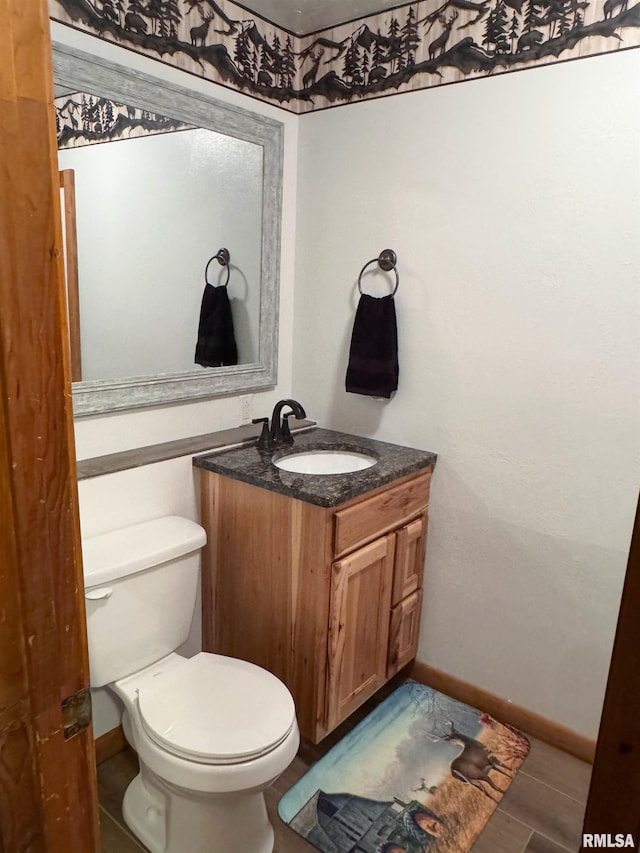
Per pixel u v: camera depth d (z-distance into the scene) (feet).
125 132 5.55
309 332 7.61
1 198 1.65
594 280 5.50
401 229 6.62
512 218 5.86
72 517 2.00
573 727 6.31
